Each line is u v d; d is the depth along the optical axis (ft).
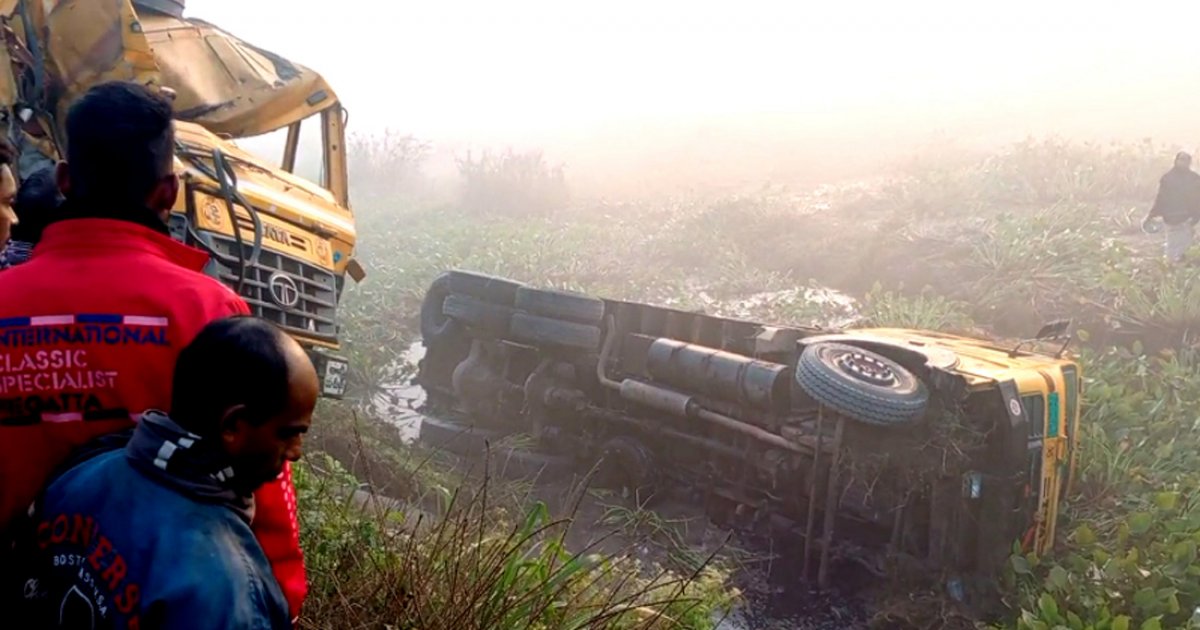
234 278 14.65
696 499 23.97
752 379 22.16
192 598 4.44
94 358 5.70
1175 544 19.06
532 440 27.14
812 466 21.01
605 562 12.65
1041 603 17.17
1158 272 34.09
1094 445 23.27
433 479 20.77
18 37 14.55
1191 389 26.71
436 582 10.43
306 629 9.61
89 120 5.92
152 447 4.84
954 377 18.74
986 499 18.63
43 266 5.89
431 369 30.83
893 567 19.33
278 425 4.96
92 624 4.60
